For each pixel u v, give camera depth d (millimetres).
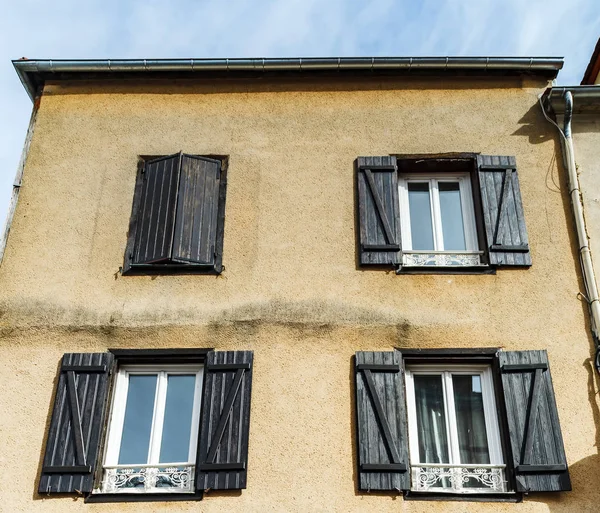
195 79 11070
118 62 10836
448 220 10133
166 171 10141
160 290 9320
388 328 8945
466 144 10375
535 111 10617
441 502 7887
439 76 10953
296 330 8969
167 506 7945
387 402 8414
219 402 8469
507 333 8875
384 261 9344
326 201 9938
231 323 9047
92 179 10219
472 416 8672
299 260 9484
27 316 9180
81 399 8539
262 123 10648
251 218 9844
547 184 10000
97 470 8234
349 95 10867
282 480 8062
